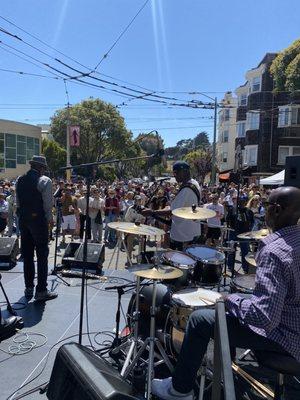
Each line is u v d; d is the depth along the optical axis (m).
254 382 3.06
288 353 2.09
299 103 29.19
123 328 4.26
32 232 4.98
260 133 31.08
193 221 4.81
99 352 3.63
